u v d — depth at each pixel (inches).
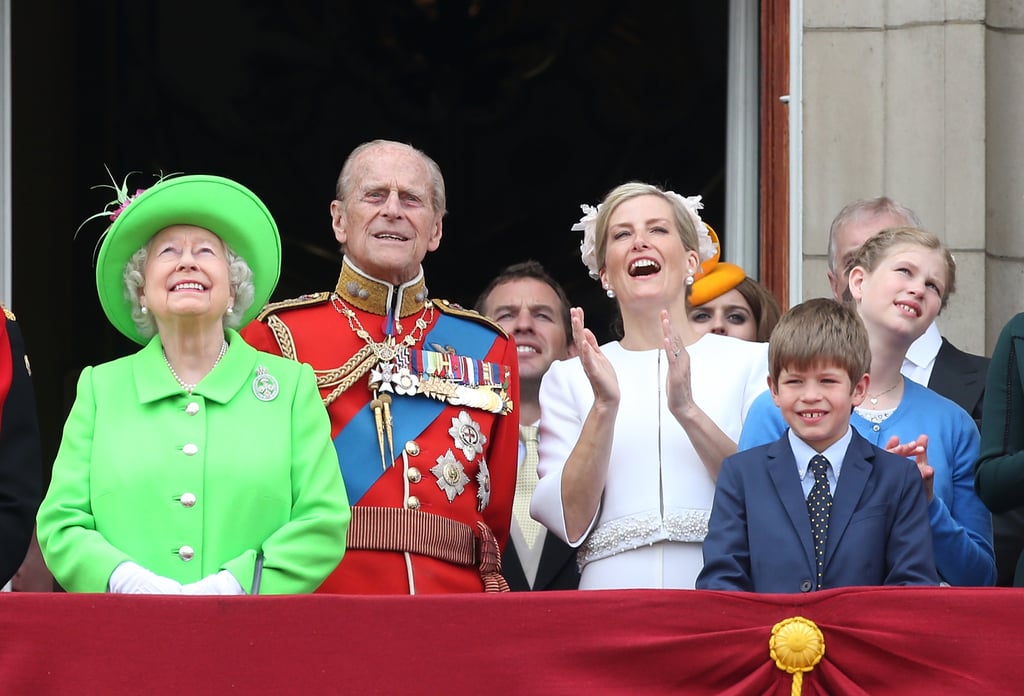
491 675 656.4
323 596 654.5
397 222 800.9
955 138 1053.2
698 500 780.6
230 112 1760.6
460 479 778.8
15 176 1402.6
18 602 644.1
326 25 1772.9
